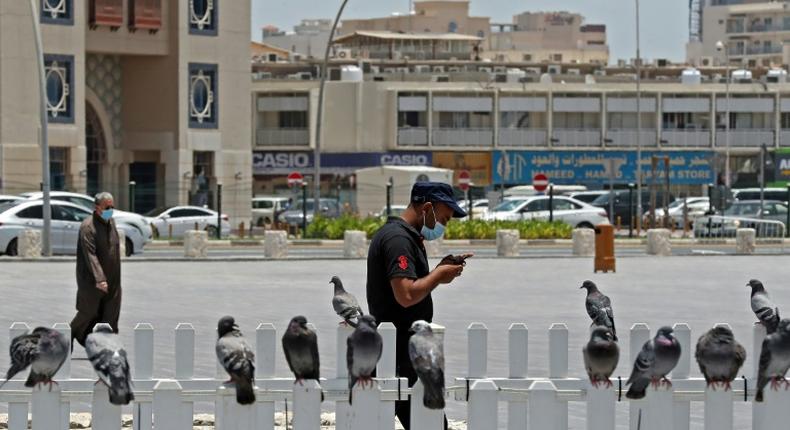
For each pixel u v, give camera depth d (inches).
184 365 561.9
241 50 3270.2
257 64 4436.5
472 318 1110.4
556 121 4224.9
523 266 1809.8
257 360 559.2
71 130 3011.8
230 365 486.0
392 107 4099.4
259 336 557.9
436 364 477.1
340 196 3750.0
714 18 7175.2
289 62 4488.2
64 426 543.2
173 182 3174.2
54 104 2997.0
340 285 636.1
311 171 4097.0
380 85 4101.9
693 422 619.2
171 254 2070.6
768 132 4375.0
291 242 2306.8
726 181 4170.8
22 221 1936.5
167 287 1430.9
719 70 4847.4
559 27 6845.5
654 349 495.2
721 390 530.6
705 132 4318.4
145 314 1138.0
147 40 3157.0
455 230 2407.7
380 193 3373.5
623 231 3036.4
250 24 3287.4
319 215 2501.2
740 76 4461.1
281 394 544.7
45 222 1876.2
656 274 1660.9
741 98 4352.9
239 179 3270.2
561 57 5944.9
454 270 539.5
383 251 543.5
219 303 1242.6
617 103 4247.0
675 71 4852.4
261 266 1777.8
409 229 545.6
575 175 4222.4
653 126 4298.7
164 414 535.2
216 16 3230.8
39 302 1235.9
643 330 568.7
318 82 4087.1
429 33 5413.4
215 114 3238.2
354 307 621.9
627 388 545.6
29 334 528.7
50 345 525.7
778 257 2049.7
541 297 1315.2
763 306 695.1
